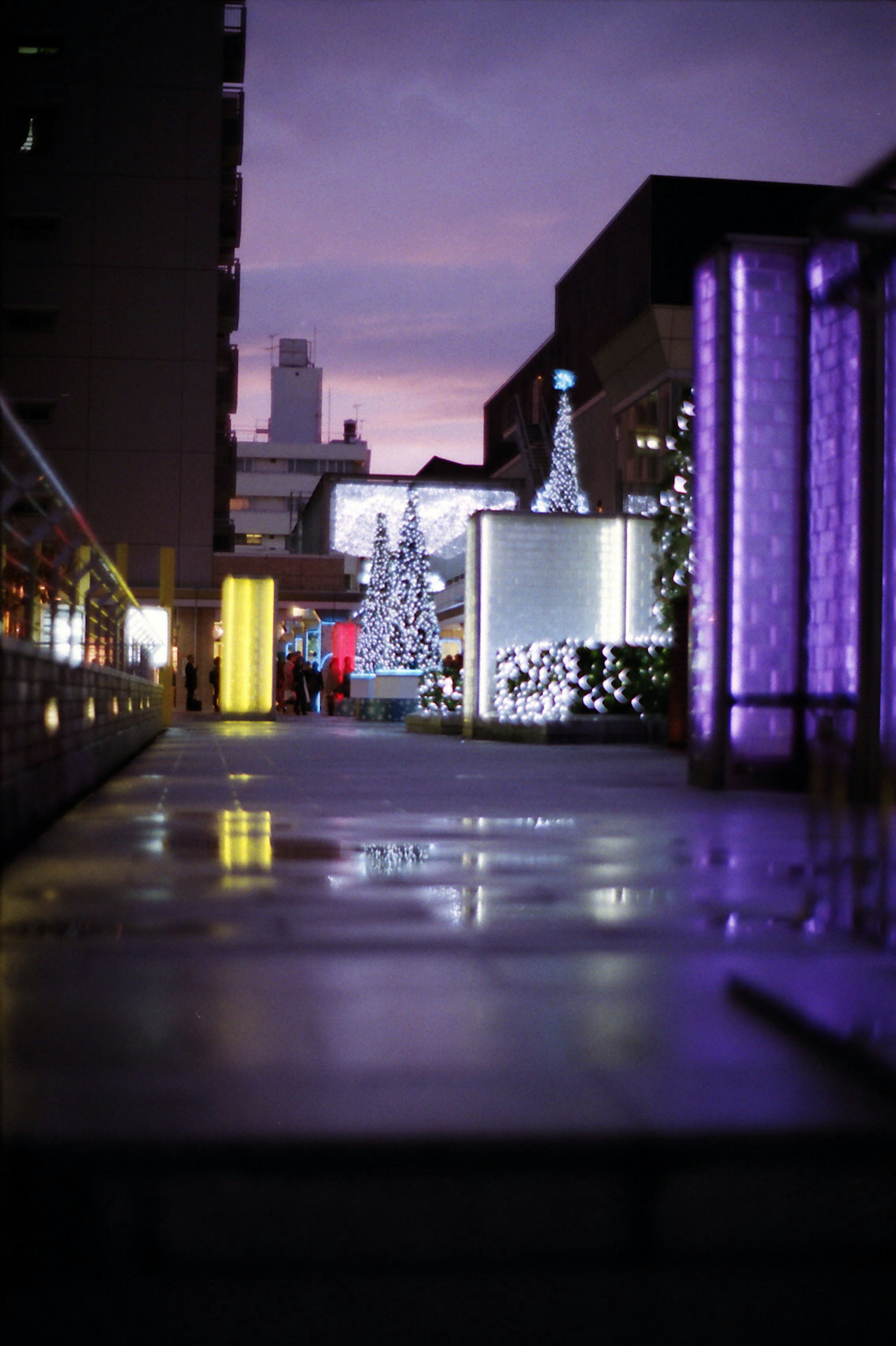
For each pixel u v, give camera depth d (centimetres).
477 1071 322
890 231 934
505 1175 273
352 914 523
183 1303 252
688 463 2038
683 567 2047
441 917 519
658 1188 277
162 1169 267
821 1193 280
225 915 518
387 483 6794
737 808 1017
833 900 557
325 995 394
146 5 5059
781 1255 277
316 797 1106
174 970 423
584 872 646
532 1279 265
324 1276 264
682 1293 262
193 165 5088
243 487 13112
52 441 5034
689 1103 300
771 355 1226
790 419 1226
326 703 4928
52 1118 283
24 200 5016
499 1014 374
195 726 3428
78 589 1148
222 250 5466
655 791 1190
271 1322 247
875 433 1087
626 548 2692
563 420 4956
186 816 921
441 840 782
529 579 2677
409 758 1797
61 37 5019
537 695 2420
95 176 5044
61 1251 264
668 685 2259
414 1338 243
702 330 1262
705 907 546
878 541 1082
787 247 1226
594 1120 287
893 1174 282
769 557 1219
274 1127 280
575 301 6053
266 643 3941
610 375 5544
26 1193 264
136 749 1816
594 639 2686
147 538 5078
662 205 4950
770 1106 298
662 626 2094
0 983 404
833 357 1174
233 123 5275
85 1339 240
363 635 3950
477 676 2656
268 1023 363
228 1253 267
